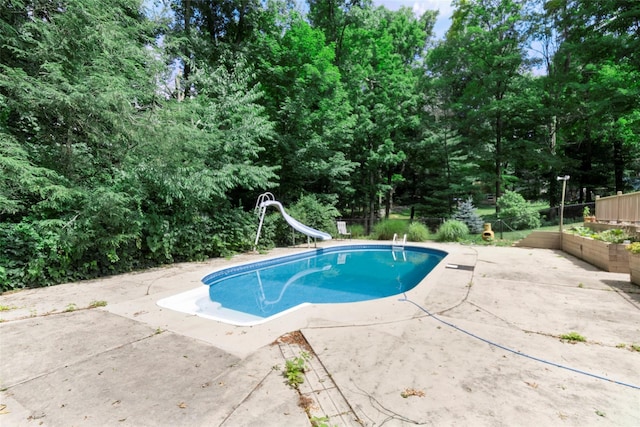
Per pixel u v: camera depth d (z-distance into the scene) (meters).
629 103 12.25
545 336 3.08
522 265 6.78
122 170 6.66
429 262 8.82
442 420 1.83
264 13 13.82
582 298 4.35
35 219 5.43
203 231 8.44
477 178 15.84
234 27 14.12
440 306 4.05
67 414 1.95
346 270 8.10
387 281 6.94
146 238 7.03
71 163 6.13
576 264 6.83
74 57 6.01
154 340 3.09
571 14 13.56
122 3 6.80
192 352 2.81
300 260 9.50
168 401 2.07
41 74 5.82
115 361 2.65
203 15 13.38
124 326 3.49
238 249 9.72
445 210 16.02
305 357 2.67
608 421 1.81
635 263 4.98
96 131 6.21
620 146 16.48
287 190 13.80
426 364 2.52
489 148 16.48
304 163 13.27
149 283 5.59
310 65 12.16
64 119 5.98
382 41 16.53
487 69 15.88
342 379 2.30
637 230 6.43
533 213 13.12
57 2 5.84
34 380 2.36
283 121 12.88
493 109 14.53
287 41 13.16
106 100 5.61
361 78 14.98
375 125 14.88
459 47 16.02
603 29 12.77
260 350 2.83
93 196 5.75
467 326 3.36
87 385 2.28
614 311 3.79
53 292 4.98
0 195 4.87
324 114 13.05
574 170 17.75
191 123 8.02
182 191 7.75
